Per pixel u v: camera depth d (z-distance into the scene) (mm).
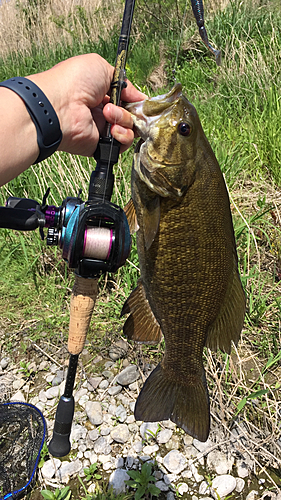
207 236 353
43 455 509
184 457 492
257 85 1149
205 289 367
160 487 469
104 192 320
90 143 357
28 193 912
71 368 339
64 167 887
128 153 931
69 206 300
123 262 305
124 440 515
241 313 394
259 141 962
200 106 1173
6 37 2055
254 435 502
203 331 386
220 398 516
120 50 332
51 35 1961
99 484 480
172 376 404
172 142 340
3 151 265
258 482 464
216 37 1418
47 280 749
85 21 1842
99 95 351
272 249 726
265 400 536
